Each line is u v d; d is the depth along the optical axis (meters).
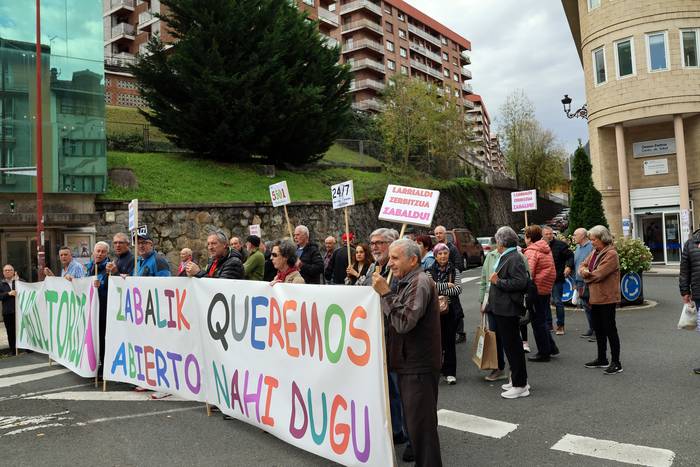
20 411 5.97
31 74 16.02
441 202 33.09
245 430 4.96
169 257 17.62
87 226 16.38
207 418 5.38
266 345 4.58
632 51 22.56
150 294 6.20
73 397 6.49
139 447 4.65
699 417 4.82
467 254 24.81
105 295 7.33
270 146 23.98
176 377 5.85
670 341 8.09
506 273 5.68
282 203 10.98
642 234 23.81
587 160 15.19
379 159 37.09
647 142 23.67
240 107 20.80
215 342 5.23
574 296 11.76
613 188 24.22
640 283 11.86
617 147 23.39
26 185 15.70
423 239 7.41
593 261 6.63
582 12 24.95
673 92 21.70
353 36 71.38
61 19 16.62
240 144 22.22
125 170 18.25
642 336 8.58
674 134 23.00
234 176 22.22
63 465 4.33
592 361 6.99
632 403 5.30
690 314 6.66
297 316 4.25
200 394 5.51
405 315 3.45
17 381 7.58
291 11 24.89
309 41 24.80
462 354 8.07
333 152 34.16
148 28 54.06
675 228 22.92
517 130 51.72
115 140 22.77
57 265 15.91
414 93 36.00
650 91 22.06
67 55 16.59
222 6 20.91
